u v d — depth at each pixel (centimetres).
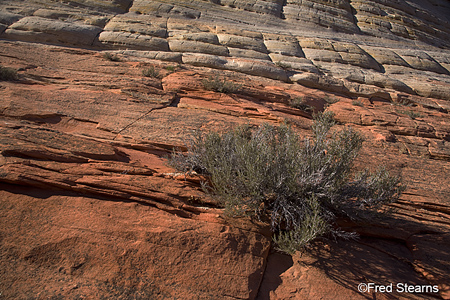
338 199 411
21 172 369
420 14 3262
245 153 421
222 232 368
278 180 399
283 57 1750
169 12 2162
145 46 1580
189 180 456
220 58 1506
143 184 406
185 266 328
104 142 540
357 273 365
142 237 341
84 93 738
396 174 614
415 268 387
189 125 666
